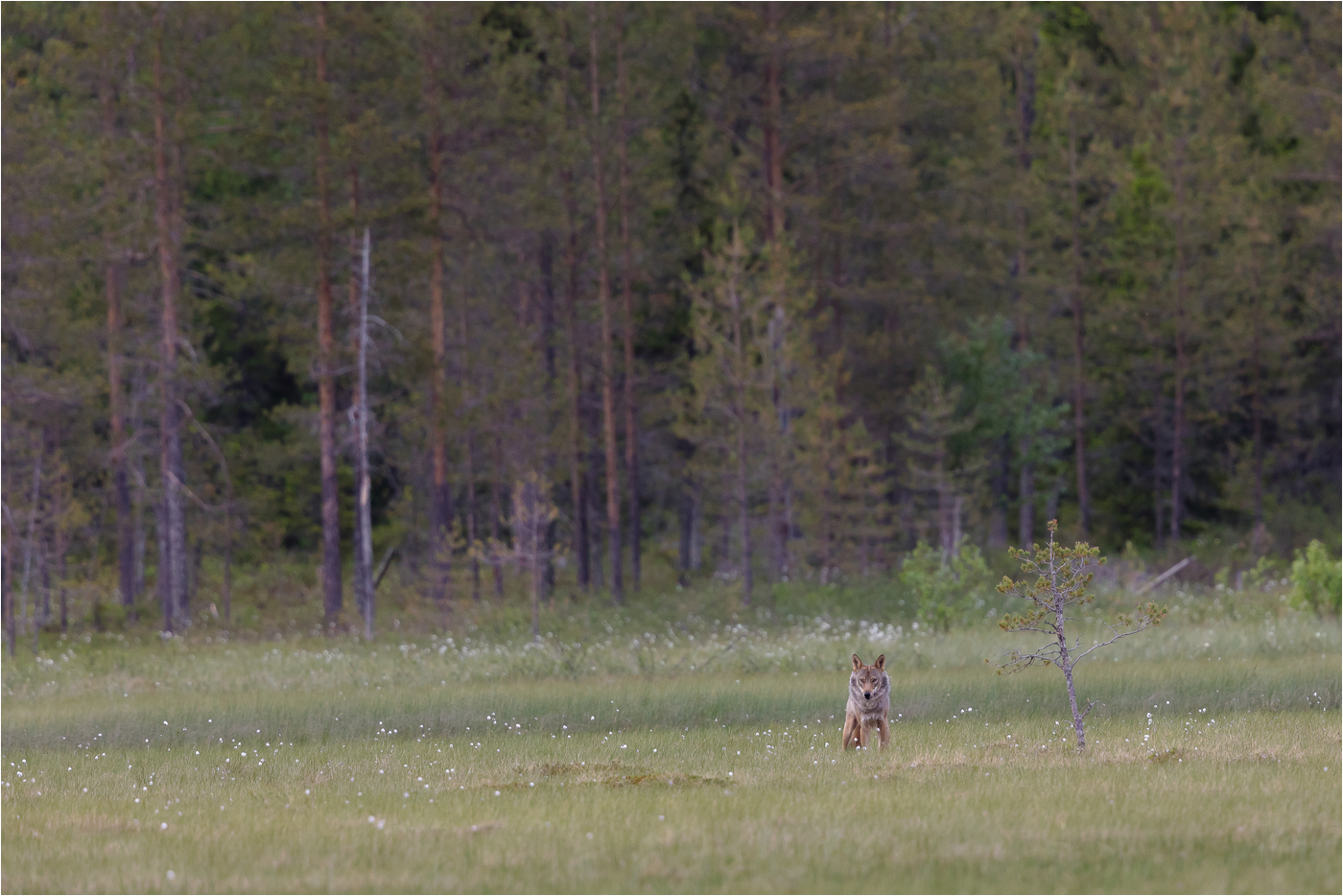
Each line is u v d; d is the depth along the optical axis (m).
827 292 62.44
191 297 55.44
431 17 50.53
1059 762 17.31
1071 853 11.95
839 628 40.97
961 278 65.62
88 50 48.28
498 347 56.34
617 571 53.84
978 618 39.78
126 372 57.44
